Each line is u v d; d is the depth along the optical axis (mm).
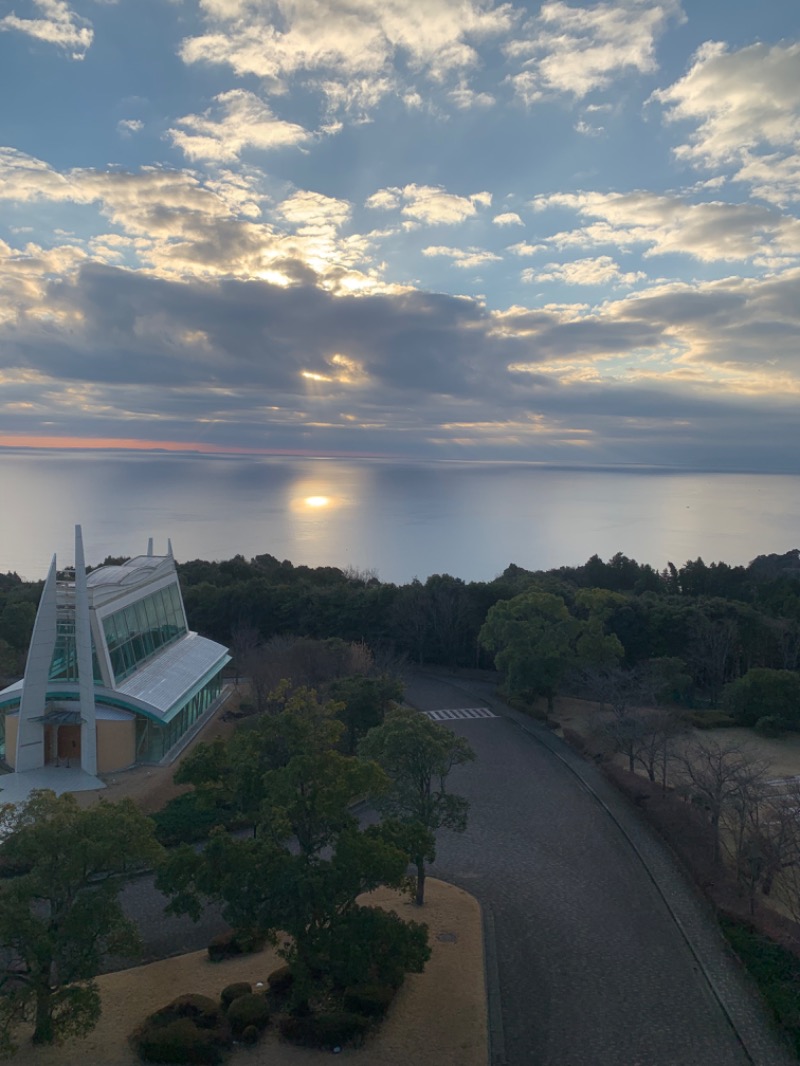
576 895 34562
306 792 26594
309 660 62188
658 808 42219
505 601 68750
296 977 23875
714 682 67500
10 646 70125
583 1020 25734
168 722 48906
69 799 24938
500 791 47250
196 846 38969
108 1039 23797
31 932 21422
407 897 33875
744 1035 24906
